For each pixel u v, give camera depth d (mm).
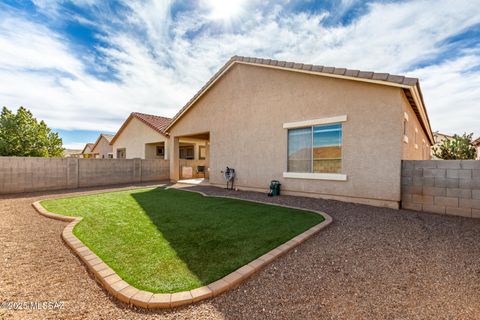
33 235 5180
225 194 10430
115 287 3004
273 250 4121
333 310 2674
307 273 3502
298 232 5059
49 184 12422
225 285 3039
